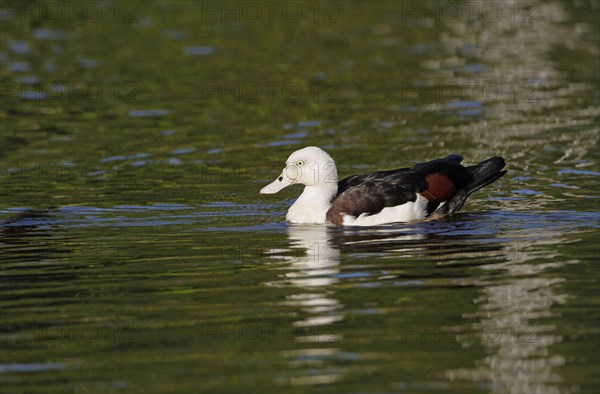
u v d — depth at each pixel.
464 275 12.71
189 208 16.52
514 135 20.88
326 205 15.52
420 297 11.96
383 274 12.84
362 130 21.55
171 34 31.83
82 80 26.09
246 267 13.27
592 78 25.91
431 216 15.48
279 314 11.52
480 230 14.75
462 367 10.04
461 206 15.68
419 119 22.41
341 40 31.17
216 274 12.99
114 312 11.69
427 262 13.30
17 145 20.62
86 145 20.59
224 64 27.94
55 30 32.25
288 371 10.00
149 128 21.91
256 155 19.83
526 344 10.52
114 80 26.09
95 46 30.06
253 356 10.36
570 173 18.14
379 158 19.41
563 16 35.03
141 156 19.80
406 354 10.36
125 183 18.06
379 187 15.33
